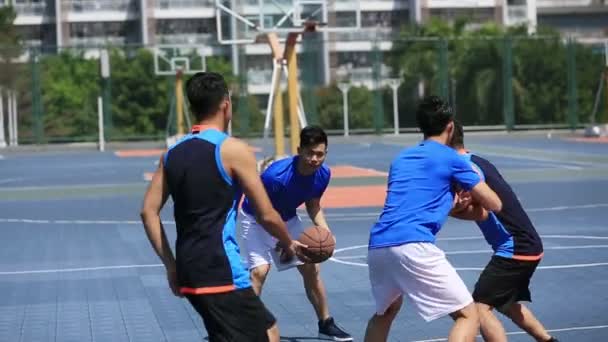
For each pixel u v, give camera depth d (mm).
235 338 7359
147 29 96750
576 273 15641
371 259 8766
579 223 22453
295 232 11086
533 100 73562
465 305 8523
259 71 92000
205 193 7309
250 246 11109
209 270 7293
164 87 78688
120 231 23203
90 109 77812
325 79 95312
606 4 102562
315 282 11484
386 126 76812
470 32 82625
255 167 7438
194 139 7410
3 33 88312
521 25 82312
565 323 11953
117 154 60094
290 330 12078
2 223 25516
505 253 9492
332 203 28531
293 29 32188
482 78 73438
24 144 71312
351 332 11945
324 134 10633
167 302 14125
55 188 36469
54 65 79938
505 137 66812
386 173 39094
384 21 99125
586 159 43812
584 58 73875
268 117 36281
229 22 44125
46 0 99188
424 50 75938
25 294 15133
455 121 9641
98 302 14266
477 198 8742
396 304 9094
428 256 8492
